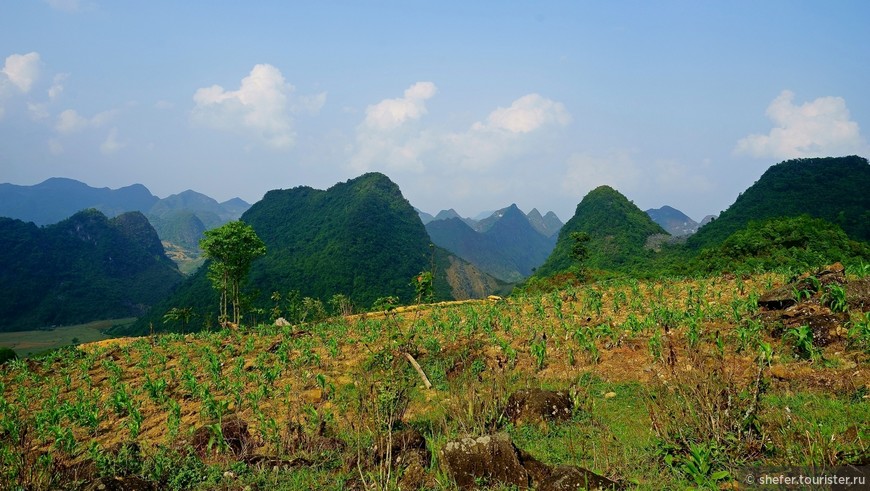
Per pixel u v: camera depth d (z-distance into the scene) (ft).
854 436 19.80
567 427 26.76
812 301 35.96
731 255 114.73
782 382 26.73
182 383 43.93
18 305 523.29
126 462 23.84
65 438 30.27
